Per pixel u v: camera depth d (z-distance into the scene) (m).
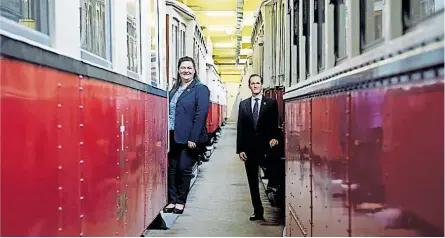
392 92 1.30
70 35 1.96
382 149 1.39
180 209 5.42
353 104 1.72
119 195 2.72
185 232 4.60
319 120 2.38
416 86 1.14
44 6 1.77
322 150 2.29
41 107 1.57
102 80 2.36
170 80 7.50
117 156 2.67
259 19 10.03
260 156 5.06
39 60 1.55
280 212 5.48
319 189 2.37
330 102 2.11
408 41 1.19
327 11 2.36
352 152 1.73
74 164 1.91
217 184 7.86
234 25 21.59
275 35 7.34
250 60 17.30
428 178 1.08
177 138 5.32
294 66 3.64
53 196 1.68
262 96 5.13
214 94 16.77
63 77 1.78
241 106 5.12
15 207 1.38
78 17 2.06
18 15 1.71
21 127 1.42
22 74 1.43
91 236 2.14
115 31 2.78
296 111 3.28
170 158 5.45
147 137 3.69
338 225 1.94
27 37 1.60
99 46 2.55
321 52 2.56
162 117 4.57
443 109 1.00
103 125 2.37
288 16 4.19
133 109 3.15
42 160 1.58
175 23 8.19
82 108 2.03
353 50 1.82
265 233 4.57
